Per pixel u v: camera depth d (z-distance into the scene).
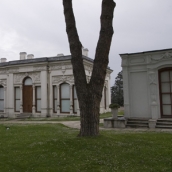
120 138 8.86
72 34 8.73
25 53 27.62
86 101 8.46
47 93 24.34
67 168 5.52
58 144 7.47
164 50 13.68
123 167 5.53
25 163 5.96
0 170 5.56
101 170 5.34
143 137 9.30
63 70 23.62
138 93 14.52
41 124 16.31
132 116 14.59
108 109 29.36
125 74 14.82
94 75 8.55
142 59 14.45
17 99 26.06
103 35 8.54
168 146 7.64
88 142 7.47
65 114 23.44
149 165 5.71
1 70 26.94
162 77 14.05
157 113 13.80
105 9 8.57
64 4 8.90
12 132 11.83
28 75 25.17
